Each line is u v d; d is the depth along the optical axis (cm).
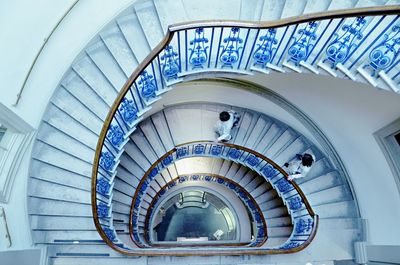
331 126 569
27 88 384
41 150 427
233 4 513
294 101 586
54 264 438
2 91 339
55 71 425
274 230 809
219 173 884
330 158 639
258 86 598
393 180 477
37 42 388
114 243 459
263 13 479
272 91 594
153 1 494
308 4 440
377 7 305
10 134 378
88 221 437
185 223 1134
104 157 434
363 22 354
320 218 586
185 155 732
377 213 539
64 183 431
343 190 616
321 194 618
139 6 490
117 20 481
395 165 462
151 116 707
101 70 459
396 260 476
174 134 695
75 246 445
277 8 480
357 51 381
